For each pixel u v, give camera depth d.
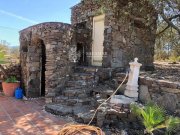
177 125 5.11
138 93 7.38
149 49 11.52
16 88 10.41
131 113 6.11
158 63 15.46
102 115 6.07
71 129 4.36
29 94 10.07
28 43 10.46
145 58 11.32
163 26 11.57
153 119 5.04
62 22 9.15
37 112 7.66
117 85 8.36
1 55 11.12
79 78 9.28
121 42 10.12
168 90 6.39
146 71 9.59
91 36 11.20
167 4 9.41
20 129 6.08
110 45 9.80
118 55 10.02
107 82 9.04
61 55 9.10
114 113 6.14
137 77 7.31
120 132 5.70
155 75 8.07
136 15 10.11
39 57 10.30
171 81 6.65
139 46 10.99
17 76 11.59
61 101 8.27
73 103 7.89
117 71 9.59
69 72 9.47
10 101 9.30
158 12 9.41
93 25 11.12
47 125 6.38
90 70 9.57
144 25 11.02
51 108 7.64
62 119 6.91
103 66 10.13
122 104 6.56
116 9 9.52
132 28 10.52
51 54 8.84
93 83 8.84
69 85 9.22
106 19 10.01
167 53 14.61
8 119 6.91
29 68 10.03
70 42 9.62
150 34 11.42
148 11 9.89
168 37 12.02
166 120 5.12
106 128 5.99
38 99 9.75
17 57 13.22
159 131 5.44
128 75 7.75
